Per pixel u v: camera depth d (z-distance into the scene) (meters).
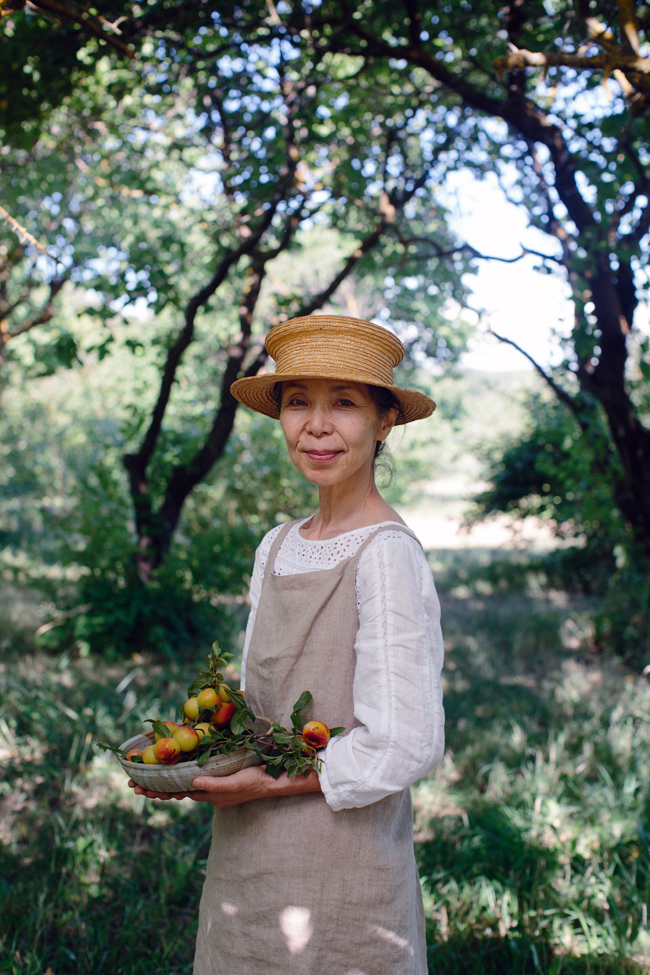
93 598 5.62
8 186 6.95
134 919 2.48
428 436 14.66
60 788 3.34
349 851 1.30
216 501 7.72
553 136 4.61
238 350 5.92
